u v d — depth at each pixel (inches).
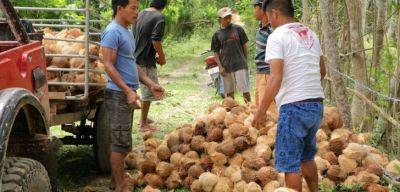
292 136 177.5
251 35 668.7
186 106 469.4
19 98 137.8
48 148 177.3
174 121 406.0
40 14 356.8
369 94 281.6
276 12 183.8
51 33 251.1
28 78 165.2
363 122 286.8
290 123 177.5
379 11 275.1
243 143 229.1
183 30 1001.5
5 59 147.5
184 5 973.8
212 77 503.5
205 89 573.6
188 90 565.3
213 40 386.3
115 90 211.6
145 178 240.4
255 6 288.0
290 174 179.6
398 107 262.2
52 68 227.3
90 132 266.5
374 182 222.4
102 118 256.5
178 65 795.4
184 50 928.9
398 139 251.8
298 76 176.7
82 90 238.2
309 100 177.5
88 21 227.6
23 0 350.6
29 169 142.3
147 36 338.6
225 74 383.6
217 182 219.9
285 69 177.3
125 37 211.6
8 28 197.5
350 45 311.9
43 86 180.2
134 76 216.5
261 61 291.3
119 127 213.5
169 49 912.3
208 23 1018.7
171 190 236.5
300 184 180.5
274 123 237.9
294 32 178.5
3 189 132.5
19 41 177.5
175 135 247.9
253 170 217.8
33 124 164.4
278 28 179.8
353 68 285.7
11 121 130.2
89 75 235.3
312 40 182.5
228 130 237.0
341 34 332.5
